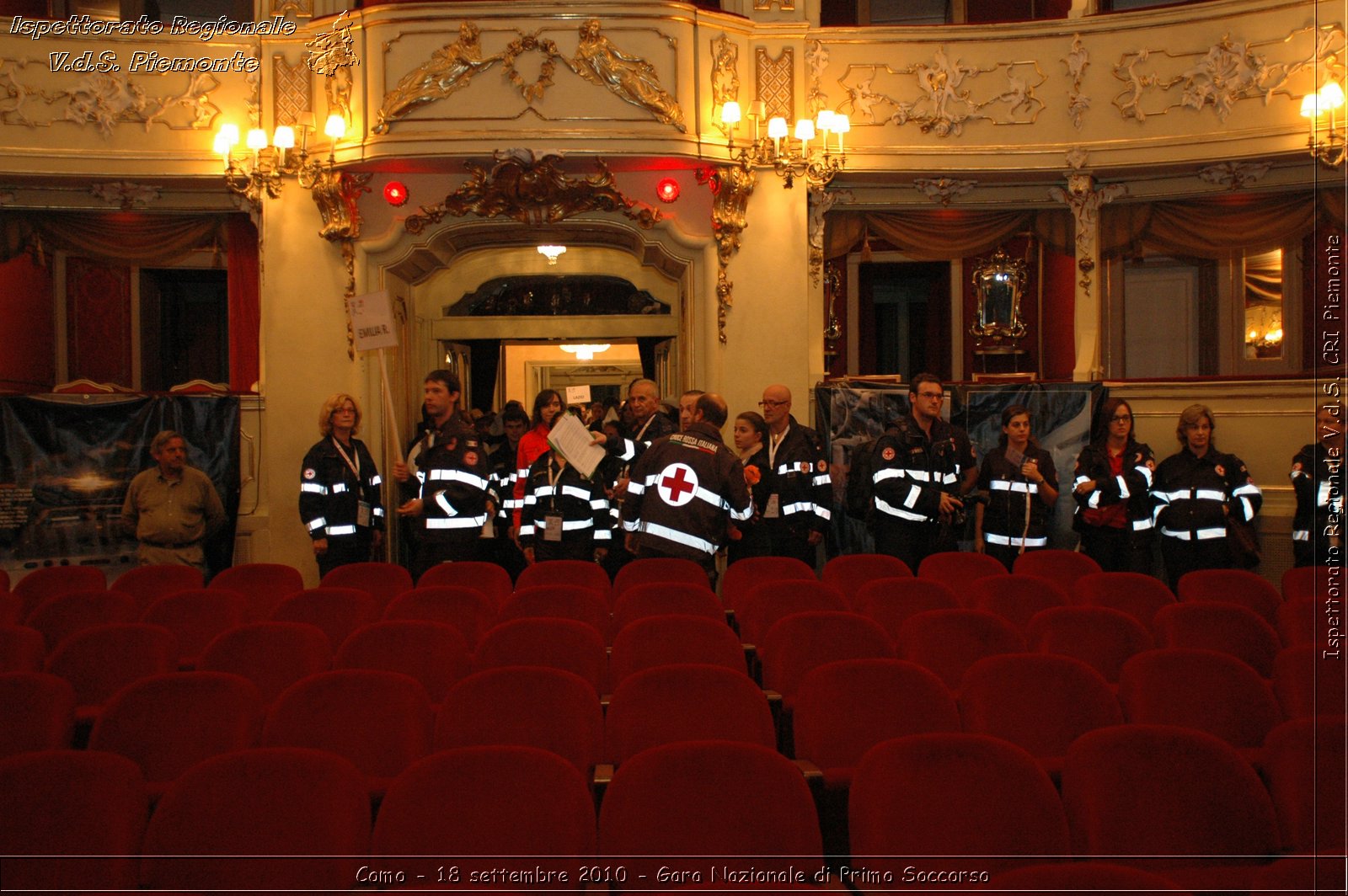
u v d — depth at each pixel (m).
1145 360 12.30
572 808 3.13
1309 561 7.94
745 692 4.05
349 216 9.38
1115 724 4.20
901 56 9.74
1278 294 11.83
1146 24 9.58
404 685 4.07
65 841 3.06
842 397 9.06
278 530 9.40
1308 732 3.60
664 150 9.01
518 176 9.05
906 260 12.53
